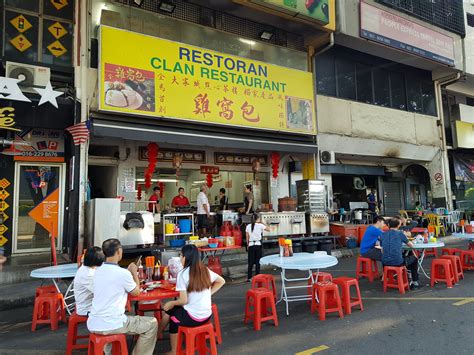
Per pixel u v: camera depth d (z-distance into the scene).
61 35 8.81
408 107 15.41
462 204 17.47
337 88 13.38
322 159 12.47
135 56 8.96
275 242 10.10
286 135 11.62
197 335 3.72
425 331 4.49
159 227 9.12
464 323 4.70
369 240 7.41
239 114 10.40
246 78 10.67
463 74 15.66
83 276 4.14
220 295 6.78
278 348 4.14
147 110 8.98
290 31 12.15
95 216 7.57
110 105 8.52
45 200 8.54
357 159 15.20
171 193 13.46
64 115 8.68
